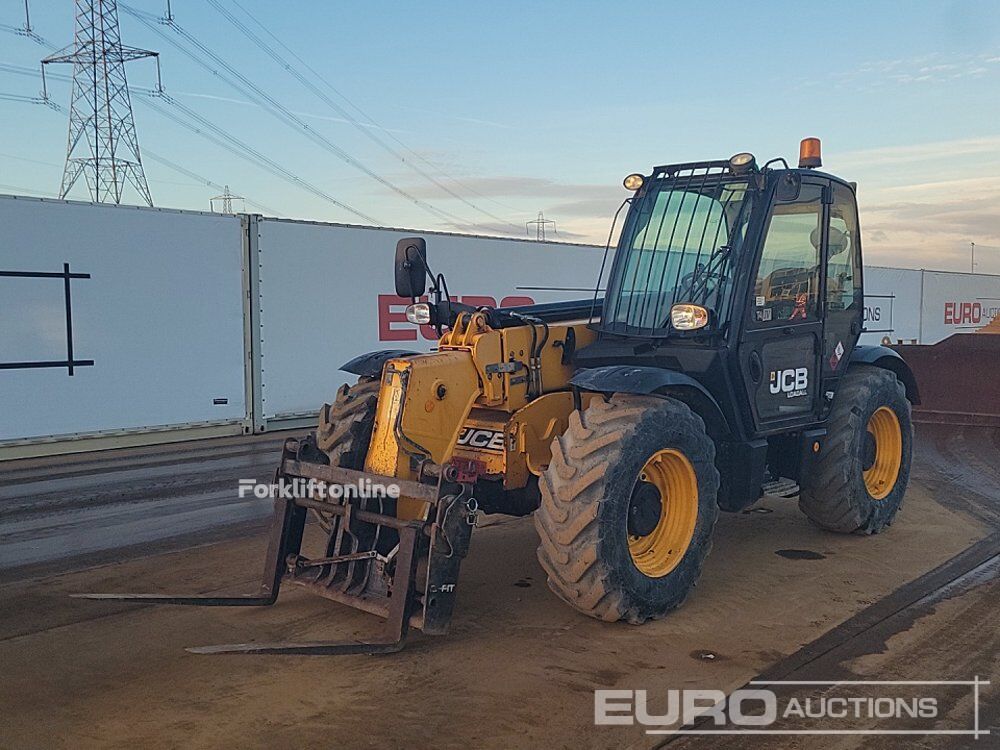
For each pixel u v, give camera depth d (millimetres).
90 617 4176
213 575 4832
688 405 4465
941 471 7629
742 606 4348
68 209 8422
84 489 7016
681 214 4875
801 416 5094
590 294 14055
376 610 3768
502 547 5391
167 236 9117
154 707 3250
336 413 4273
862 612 4258
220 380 9648
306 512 4352
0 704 3275
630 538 4145
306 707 3252
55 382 8445
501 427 4453
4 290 8086
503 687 3424
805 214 5031
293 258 10172
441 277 4633
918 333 18781
